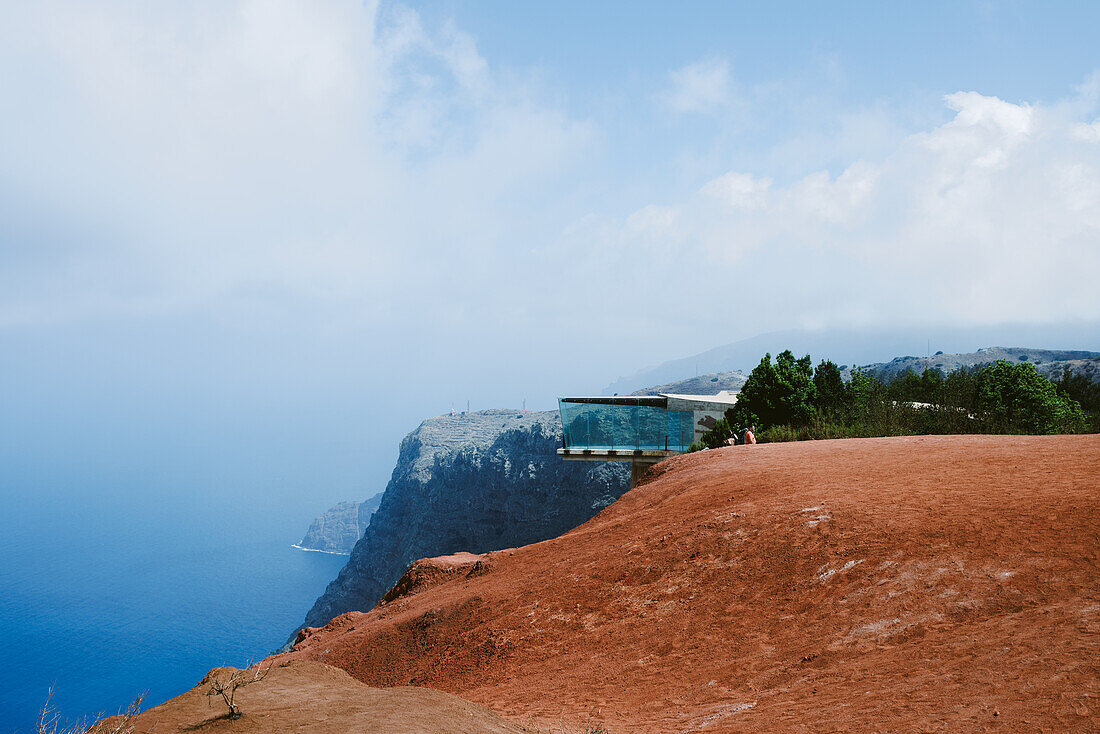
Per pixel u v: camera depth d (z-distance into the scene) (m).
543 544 29.02
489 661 18.36
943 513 16.17
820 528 17.66
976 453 23.06
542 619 19.36
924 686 9.39
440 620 22.69
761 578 16.48
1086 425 51.81
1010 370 54.00
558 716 13.12
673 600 17.34
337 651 24.33
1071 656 8.73
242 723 7.36
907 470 21.97
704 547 19.30
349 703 8.38
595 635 17.28
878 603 13.16
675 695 12.81
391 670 21.20
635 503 30.09
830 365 70.94
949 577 12.98
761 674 12.35
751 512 20.36
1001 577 12.29
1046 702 7.74
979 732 7.54
